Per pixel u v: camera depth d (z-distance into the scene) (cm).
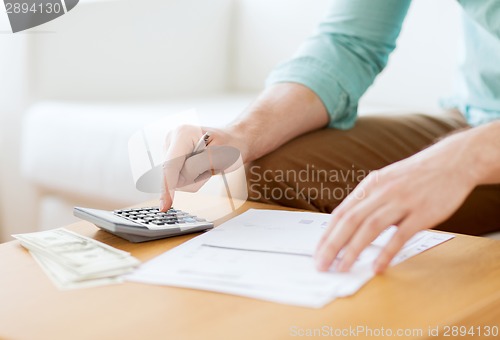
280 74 117
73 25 195
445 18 191
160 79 218
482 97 129
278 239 78
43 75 191
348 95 117
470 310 61
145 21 212
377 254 72
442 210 70
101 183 173
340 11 124
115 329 57
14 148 196
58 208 189
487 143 75
